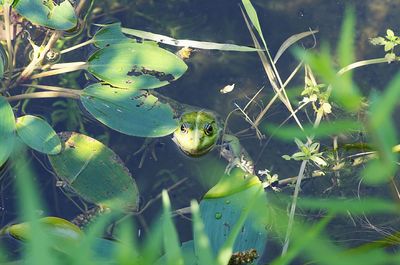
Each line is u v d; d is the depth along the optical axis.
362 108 1.78
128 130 1.75
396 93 1.59
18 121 1.75
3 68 1.78
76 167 1.74
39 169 1.76
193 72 1.82
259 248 1.70
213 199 1.72
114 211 1.73
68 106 1.79
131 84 1.78
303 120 1.80
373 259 1.62
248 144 1.79
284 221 1.73
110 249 1.68
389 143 1.59
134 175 1.76
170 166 1.77
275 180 1.76
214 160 1.78
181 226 1.74
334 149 1.78
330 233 1.73
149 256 1.46
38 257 1.17
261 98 1.81
